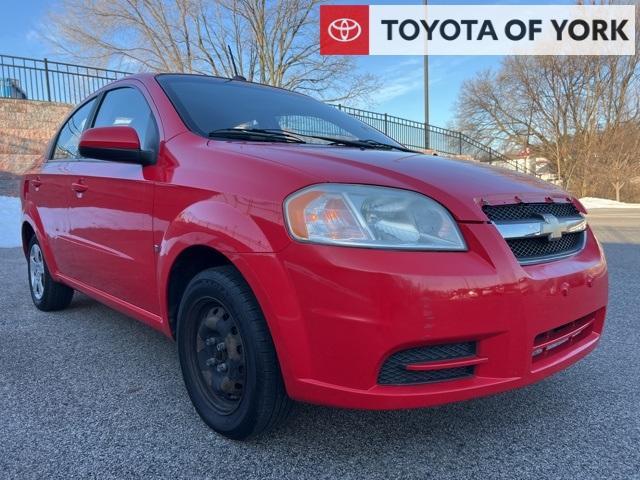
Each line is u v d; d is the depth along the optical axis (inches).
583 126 1230.3
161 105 115.3
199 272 98.9
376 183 80.9
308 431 95.0
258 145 99.3
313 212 77.3
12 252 300.8
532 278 81.5
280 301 77.4
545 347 86.9
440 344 76.2
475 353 79.8
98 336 148.5
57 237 150.4
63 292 168.6
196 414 101.4
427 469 83.7
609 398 110.8
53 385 114.6
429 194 81.4
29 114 510.3
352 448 89.7
